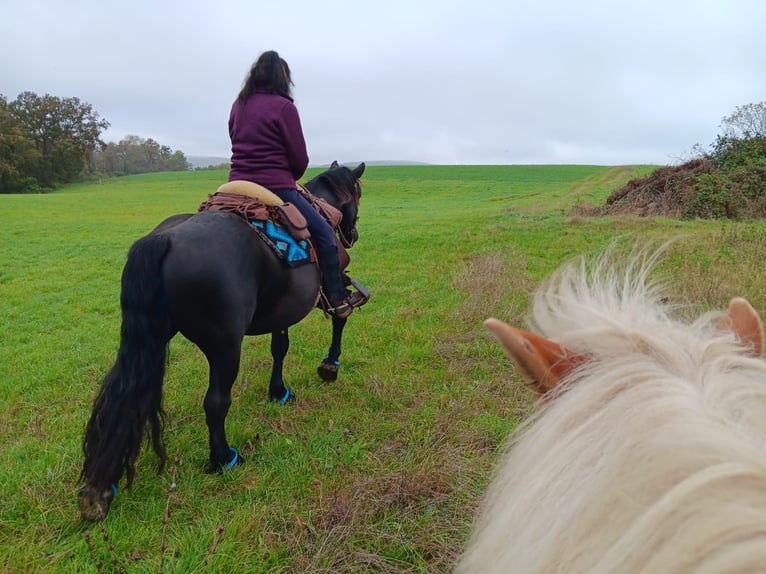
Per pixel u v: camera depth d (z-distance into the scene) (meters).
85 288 9.86
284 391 4.30
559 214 17.58
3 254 13.93
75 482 3.14
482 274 8.24
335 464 3.28
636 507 0.66
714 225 12.50
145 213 29.22
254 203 3.18
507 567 0.77
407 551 2.58
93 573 2.43
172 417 4.00
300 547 2.60
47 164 67.06
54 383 5.04
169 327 2.75
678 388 0.74
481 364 4.90
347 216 4.29
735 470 0.59
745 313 1.01
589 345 0.90
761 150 16.31
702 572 0.54
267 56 3.37
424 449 3.39
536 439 0.86
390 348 5.54
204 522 2.77
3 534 2.74
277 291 3.26
